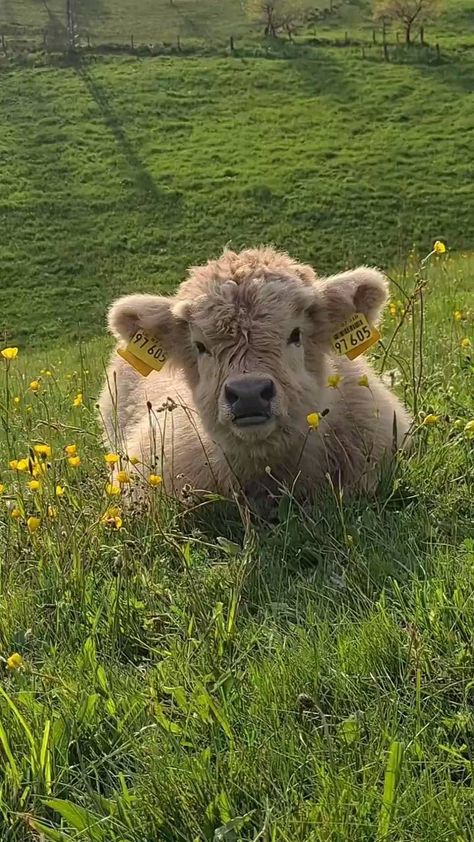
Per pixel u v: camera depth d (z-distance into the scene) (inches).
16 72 563.2
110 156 437.1
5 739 30.9
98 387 94.7
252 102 509.0
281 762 30.0
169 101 509.4
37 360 168.2
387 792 27.0
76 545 44.4
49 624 41.2
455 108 479.8
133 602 40.9
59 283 326.3
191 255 344.5
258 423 49.6
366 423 57.4
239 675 34.7
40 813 30.4
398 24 690.8
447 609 36.5
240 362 51.4
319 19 744.3
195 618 39.1
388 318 100.9
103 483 53.8
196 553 46.8
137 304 58.2
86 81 541.6
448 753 29.9
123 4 817.5
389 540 44.3
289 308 52.9
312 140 450.9
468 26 668.7
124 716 33.2
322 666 34.6
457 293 132.0
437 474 51.8
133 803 29.5
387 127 462.9
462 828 26.4
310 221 366.3
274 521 53.1
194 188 398.9
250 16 702.5
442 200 374.0
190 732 31.8
